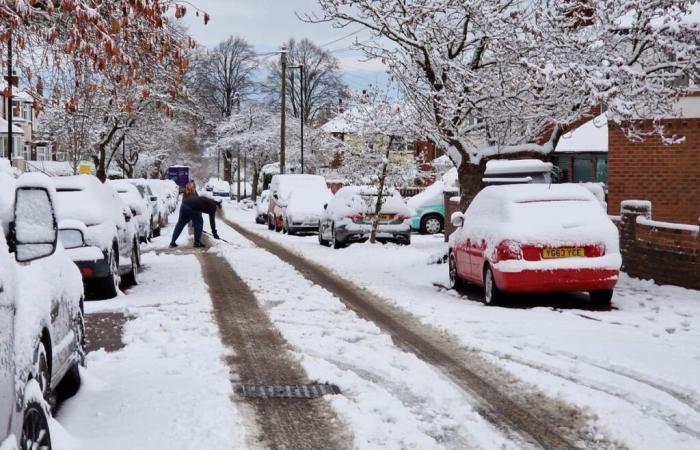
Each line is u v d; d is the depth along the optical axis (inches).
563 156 1314.0
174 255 868.6
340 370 320.8
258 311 475.2
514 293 512.7
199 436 235.3
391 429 243.1
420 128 707.4
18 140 2763.3
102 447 224.4
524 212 477.4
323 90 3125.0
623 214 602.9
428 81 687.1
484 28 631.2
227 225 1652.3
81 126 1413.6
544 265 464.1
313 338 389.4
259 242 1087.6
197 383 300.2
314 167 2659.9
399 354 351.9
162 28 398.6
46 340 214.5
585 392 283.3
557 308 478.0
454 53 669.9
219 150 3398.1
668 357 339.6
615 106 550.6
